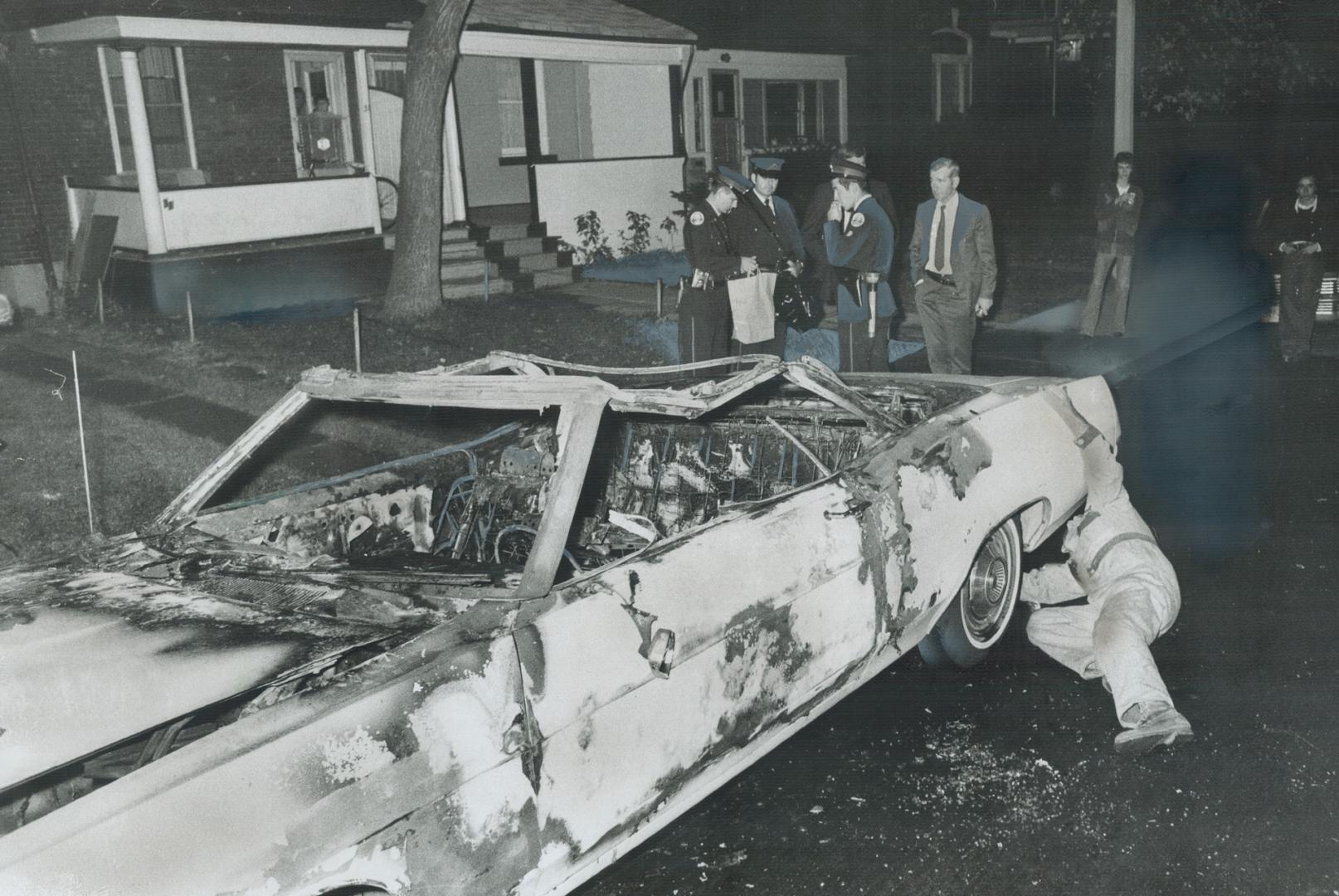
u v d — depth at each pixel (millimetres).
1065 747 4031
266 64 14742
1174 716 3748
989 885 3293
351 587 3145
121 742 2566
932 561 3939
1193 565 5645
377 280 14234
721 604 3164
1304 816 3545
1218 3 24062
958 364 7941
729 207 7566
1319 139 25234
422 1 14406
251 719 2434
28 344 11391
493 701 2625
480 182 17781
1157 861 3359
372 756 2430
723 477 5137
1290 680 4438
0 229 12930
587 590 2930
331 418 8070
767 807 3750
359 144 15828
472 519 4637
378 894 2574
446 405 3633
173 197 12383
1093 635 4164
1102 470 4676
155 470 7316
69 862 2113
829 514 3613
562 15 16031
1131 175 10906
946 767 3943
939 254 7750
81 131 13438
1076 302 13203
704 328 7777
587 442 3250
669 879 3393
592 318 12359
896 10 23719
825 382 4098
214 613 3064
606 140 18656
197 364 10258
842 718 4312
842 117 22062
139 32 11734
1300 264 9766
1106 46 27344
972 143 24906
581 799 2773
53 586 3354
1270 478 6887
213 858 2205
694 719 3072
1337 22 23984
